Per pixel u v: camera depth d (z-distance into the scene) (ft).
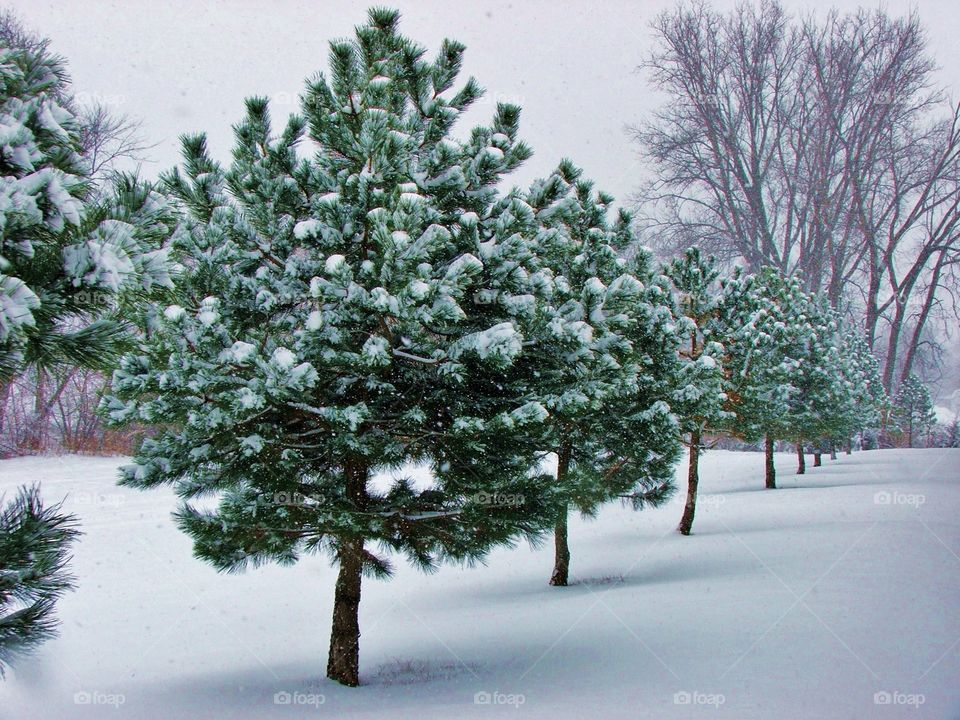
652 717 19.47
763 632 28.60
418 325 24.71
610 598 39.22
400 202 22.16
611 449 45.11
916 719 18.57
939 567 39.83
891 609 31.07
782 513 66.23
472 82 29.71
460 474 26.71
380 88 25.71
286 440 25.81
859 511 63.57
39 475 77.71
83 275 12.10
